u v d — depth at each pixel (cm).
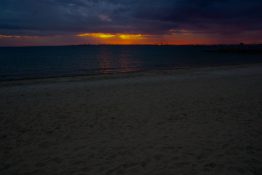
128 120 595
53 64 3400
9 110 697
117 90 1028
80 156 393
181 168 346
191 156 386
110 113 661
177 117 618
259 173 330
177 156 387
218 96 879
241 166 350
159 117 619
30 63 3575
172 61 3972
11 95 925
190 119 598
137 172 337
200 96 883
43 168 354
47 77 1767
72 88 1091
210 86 1114
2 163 372
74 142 455
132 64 3362
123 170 344
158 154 395
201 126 541
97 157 388
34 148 429
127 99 841
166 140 458
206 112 663
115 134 496
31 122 584
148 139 464
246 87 1075
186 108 709
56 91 1012
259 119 591
